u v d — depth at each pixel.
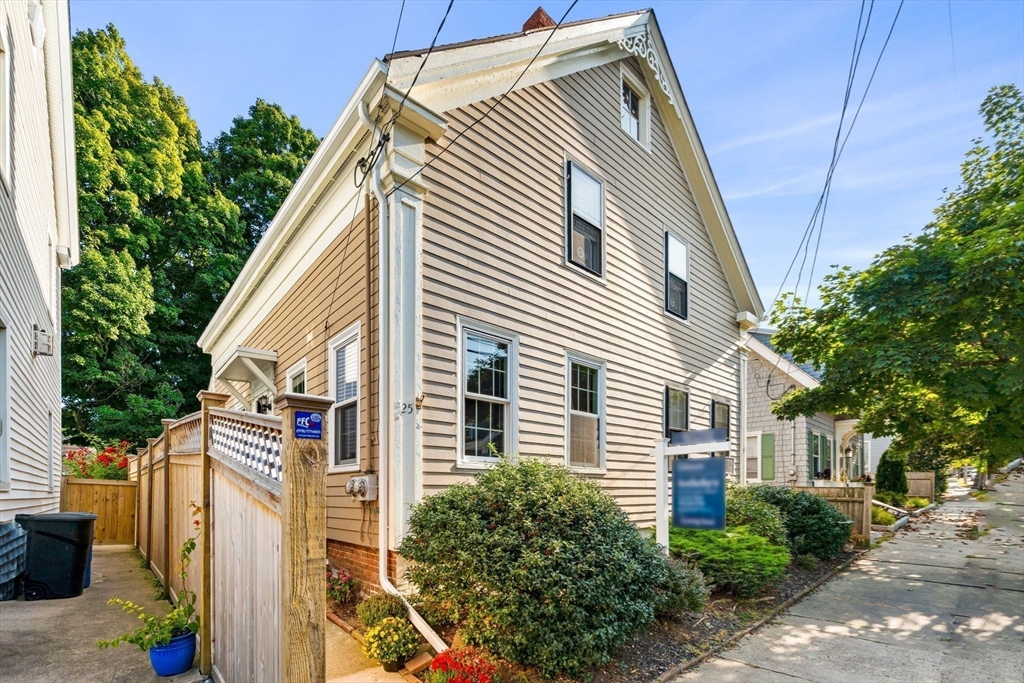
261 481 2.84
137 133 20.52
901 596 6.77
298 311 7.74
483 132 6.43
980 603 6.43
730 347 11.41
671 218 9.92
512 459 5.80
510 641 3.90
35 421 8.70
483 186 6.34
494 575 4.00
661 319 9.28
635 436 8.30
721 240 11.21
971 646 5.07
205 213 21.81
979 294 6.87
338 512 6.07
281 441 2.57
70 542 6.12
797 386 15.36
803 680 4.31
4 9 5.75
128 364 18.66
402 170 5.47
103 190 18.72
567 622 3.90
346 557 5.84
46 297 10.35
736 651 4.94
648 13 9.26
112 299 17.80
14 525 6.24
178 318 20.95
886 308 7.56
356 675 3.95
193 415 4.71
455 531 4.34
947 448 9.55
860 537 9.73
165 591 5.94
